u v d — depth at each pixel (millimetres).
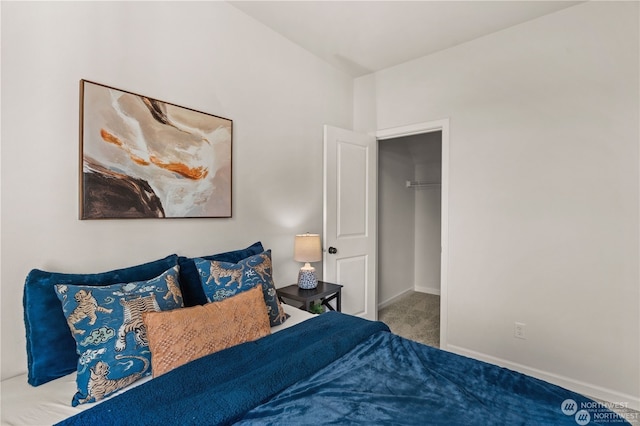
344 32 2527
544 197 2342
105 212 1592
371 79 3258
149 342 1237
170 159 1851
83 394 1111
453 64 2760
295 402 1070
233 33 2213
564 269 2266
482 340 2615
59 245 1468
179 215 1896
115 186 1628
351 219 3076
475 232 2643
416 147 4523
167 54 1859
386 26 2441
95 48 1576
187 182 1934
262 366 1262
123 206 1658
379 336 1606
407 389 1148
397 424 966
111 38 1632
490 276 2572
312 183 2857
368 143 3234
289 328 1646
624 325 2064
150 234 1782
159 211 1804
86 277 1400
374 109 3246
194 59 1990
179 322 1288
